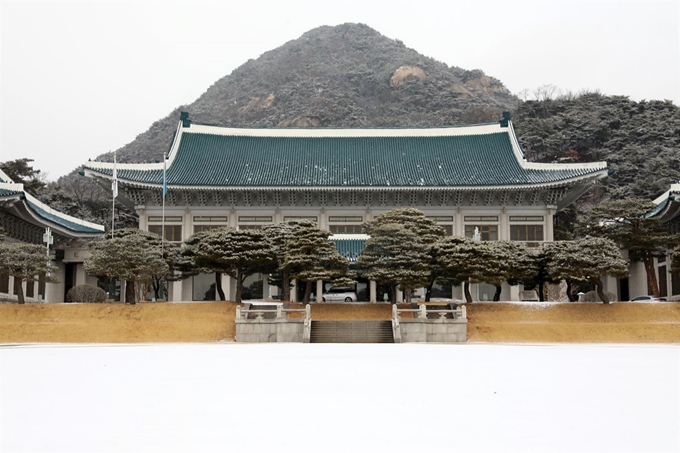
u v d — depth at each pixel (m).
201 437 16.08
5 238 79.44
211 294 89.00
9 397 22.31
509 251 70.88
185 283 88.75
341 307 70.19
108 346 52.72
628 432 16.72
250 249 68.94
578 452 14.62
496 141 98.88
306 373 29.73
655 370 31.34
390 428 17.19
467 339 61.12
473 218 92.62
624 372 30.41
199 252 70.06
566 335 61.44
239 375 28.91
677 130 165.50
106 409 19.94
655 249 79.25
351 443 15.45
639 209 78.38
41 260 67.06
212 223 92.12
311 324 63.00
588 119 170.62
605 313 66.38
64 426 17.39
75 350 46.62
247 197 91.75
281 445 15.24
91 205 146.00
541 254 72.94
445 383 26.12
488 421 18.14
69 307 64.56
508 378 27.91
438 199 92.56
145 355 41.19
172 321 63.44
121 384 25.70
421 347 51.09
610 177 155.25
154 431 16.77
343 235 88.81
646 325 62.12
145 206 91.62
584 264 67.31
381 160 96.06
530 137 164.75
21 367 32.62
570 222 130.75
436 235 75.06
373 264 71.44
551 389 24.42
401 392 23.58
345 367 32.66
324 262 71.25
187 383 26.00
